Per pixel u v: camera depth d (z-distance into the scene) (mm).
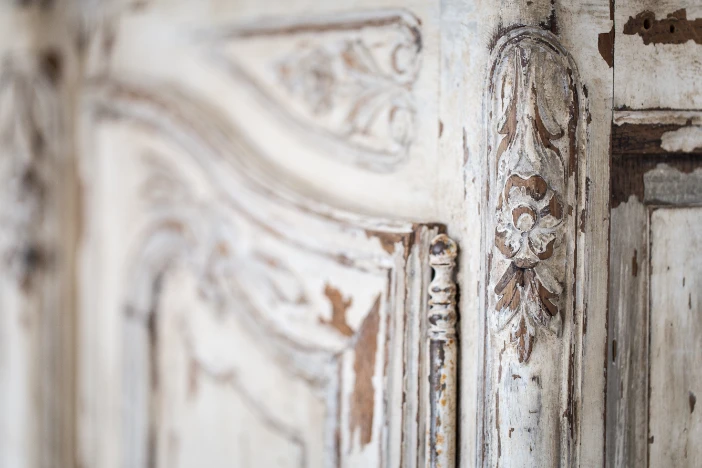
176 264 964
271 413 911
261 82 917
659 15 818
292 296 892
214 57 940
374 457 844
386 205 857
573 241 797
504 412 792
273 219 896
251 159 917
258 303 913
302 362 890
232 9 930
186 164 949
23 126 1017
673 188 832
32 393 1023
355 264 850
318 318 877
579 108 796
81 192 1019
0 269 1029
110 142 998
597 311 809
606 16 804
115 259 1001
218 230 933
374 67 860
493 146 794
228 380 937
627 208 819
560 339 794
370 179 865
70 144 1022
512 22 791
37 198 1019
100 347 1014
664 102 823
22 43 1017
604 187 808
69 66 1019
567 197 794
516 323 788
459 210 820
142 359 984
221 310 937
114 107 991
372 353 844
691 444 844
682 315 836
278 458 908
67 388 1029
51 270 1022
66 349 1029
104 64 999
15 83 1018
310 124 895
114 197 998
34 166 1019
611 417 818
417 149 840
